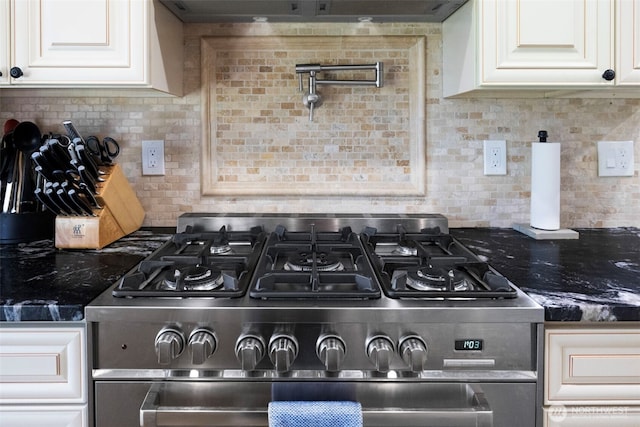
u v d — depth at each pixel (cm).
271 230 141
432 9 132
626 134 150
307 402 82
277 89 147
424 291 88
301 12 134
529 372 85
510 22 117
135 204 144
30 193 135
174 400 85
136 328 84
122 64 117
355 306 83
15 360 85
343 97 148
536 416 86
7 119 145
